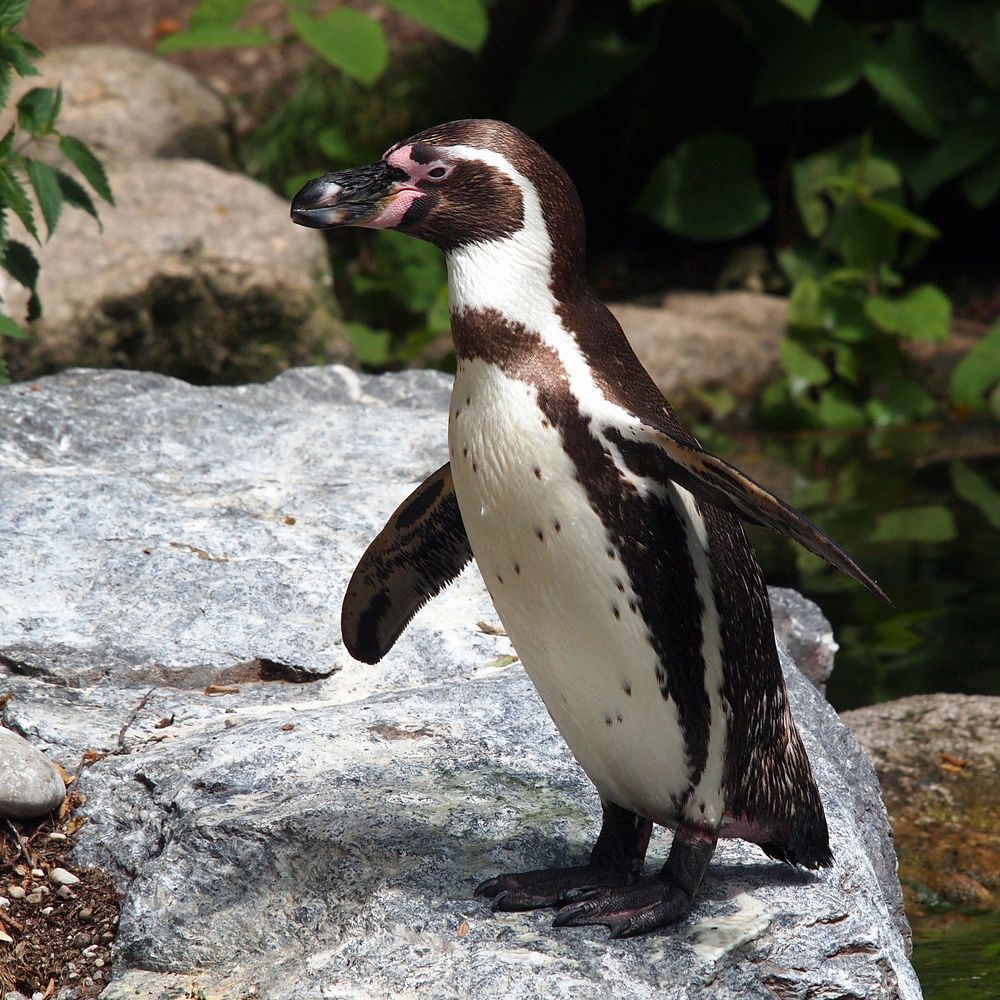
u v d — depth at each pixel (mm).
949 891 10633
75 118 22953
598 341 6504
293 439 12148
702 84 31219
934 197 29938
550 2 31938
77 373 12852
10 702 8938
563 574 6297
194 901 7375
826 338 24984
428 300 25531
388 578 7586
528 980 6312
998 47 27469
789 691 9688
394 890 6984
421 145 6402
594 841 7449
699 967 6480
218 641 9469
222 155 25375
